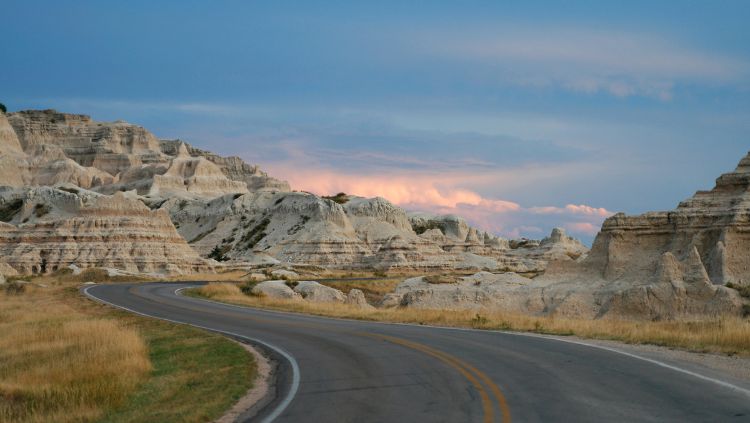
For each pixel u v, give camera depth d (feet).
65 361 70.44
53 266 336.08
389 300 189.47
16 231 359.66
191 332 91.76
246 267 403.54
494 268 457.27
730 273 148.15
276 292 189.26
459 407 40.96
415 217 649.61
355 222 523.70
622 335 73.31
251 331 90.43
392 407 41.86
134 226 358.64
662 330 75.31
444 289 166.20
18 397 58.13
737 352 59.88
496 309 156.15
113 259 337.11
